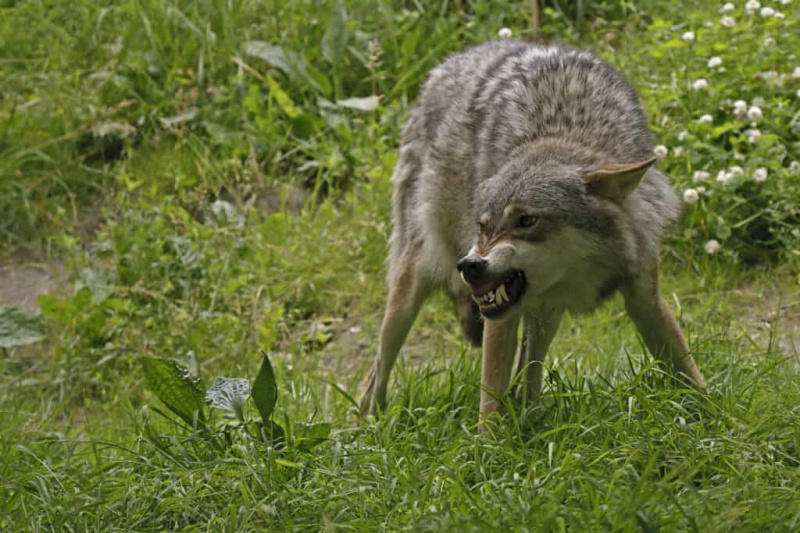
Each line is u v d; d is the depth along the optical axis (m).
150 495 7.02
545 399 7.91
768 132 11.71
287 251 12.64
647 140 7.99
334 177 13.84
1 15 16.36
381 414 8.29
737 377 8.03
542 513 5.96
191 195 13.40
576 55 8.44
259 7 15.80
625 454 6.78
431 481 6.60
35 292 13.09
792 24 12.78
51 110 14.73
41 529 6.86
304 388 9.74
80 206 14.14
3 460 8.15
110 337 11.91
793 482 6.41
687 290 10.92
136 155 14.25
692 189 11.11
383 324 9.14
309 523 6.54
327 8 15.18
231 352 11.34
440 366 10.44
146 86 14.88
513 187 7.16
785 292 10.72
